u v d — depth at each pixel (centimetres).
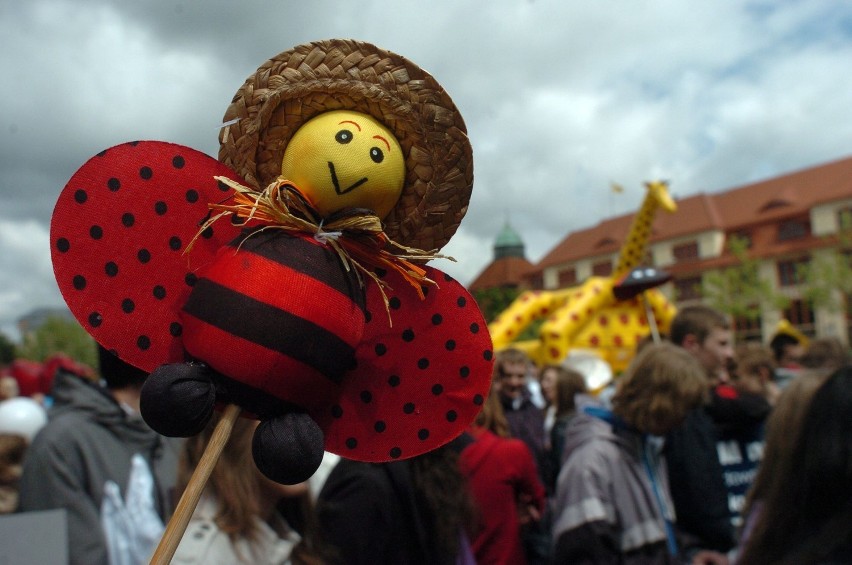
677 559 244
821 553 121
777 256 3406
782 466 136
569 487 237
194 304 90
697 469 260
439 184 104
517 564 254
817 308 2839
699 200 3959
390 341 110
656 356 241
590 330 904
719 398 309
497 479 254
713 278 3020
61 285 96
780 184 3694
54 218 97
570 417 393
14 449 263
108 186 99
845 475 122
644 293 862
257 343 86
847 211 3112
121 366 259
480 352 113
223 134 103
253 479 162
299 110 101
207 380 86
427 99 100
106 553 223
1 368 964
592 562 226
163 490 244
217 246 102
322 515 186
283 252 91
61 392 244
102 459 231
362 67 98
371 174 97
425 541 189
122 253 99
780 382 455
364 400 108
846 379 131
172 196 102
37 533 188
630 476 238
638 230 1038
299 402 90
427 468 194
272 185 94
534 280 4897
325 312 90
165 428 85
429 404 110
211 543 154
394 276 110
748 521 169
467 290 113
